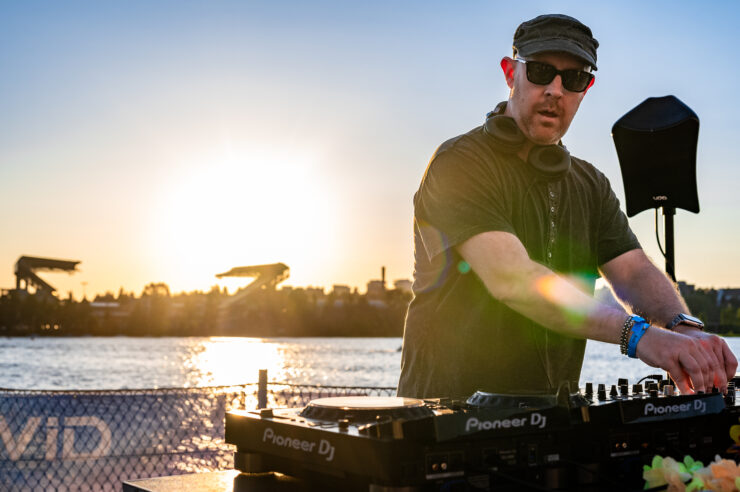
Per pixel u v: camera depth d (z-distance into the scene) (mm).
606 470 1188
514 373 1811
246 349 192375
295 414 1285
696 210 2486
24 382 58969
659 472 1096
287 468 1233
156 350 173500
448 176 1771
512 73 1948
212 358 132250
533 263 1593
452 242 1714
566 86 1802
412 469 1009
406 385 1944
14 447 9156
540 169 1842
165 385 56844
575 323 1480
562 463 1149
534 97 1814
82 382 60000
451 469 1038
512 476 1097
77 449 9266
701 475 1050
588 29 1854
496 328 1804
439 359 1853
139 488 1193
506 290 1583
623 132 2514
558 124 1842
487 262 1630
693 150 2461
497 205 1762
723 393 1392
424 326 1893
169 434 10016
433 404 1340
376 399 1315
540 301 1520
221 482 1240
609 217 2084
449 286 1833
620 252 2059
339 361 114438
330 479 1152
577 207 1986
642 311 1939
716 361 1336
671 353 1337
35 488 8055
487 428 1052
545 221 1902
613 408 1168
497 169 1820
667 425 1244
